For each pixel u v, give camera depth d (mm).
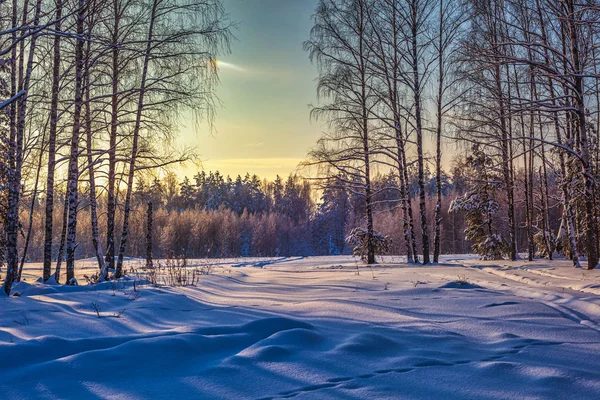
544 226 26328
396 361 4457
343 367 4293
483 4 15672
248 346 5074
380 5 19391
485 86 16281
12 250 10664
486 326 6051
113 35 13570
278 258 41656
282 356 4621
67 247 12570
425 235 19969
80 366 4191
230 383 3891
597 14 11742
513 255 22016
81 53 12250
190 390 3730
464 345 5074
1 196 13539
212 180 115000
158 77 13234
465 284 10266
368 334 5238
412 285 10578
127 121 13250
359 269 18000
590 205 13211
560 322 6258
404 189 21547
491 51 13070
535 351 4824
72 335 5539
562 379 3877
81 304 8031
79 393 3648
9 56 12633
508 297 8414
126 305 7957
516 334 5621
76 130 12500
